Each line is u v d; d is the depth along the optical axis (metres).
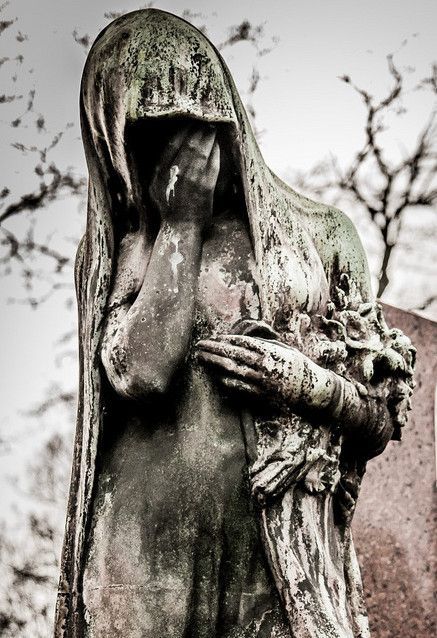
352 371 4.21
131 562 3.94
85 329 4.25
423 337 5.91
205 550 3.95
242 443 4.00
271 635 3.91
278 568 3.90
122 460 4.07
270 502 3.94
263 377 3.94
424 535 5.65
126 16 4.24
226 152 4.16
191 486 3.96
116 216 4.26
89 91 4.19
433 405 5.83
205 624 3.92
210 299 4.10
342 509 4.19
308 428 4.00
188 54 4.12
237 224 4.21
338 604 3.89
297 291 4.16
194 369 4.04
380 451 4.27
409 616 5.58
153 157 4.14
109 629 3.93
